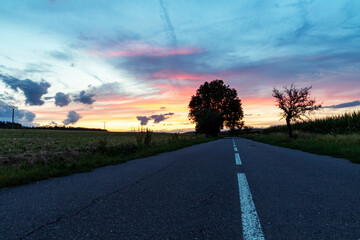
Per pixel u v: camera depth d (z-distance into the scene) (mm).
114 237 1785
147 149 10727
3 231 1950
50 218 2242
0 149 15656
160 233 1842
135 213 2320
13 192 3447
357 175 4090
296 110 22234
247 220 2066
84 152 9055
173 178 4066
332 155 7625
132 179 4098
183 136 22875
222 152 9211
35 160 6812
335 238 1699
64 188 3600
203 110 44312
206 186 3412
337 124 22719
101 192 3225
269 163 5746
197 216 2207
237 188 3250
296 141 15969
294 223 1988
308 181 3621
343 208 2342
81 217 2244
